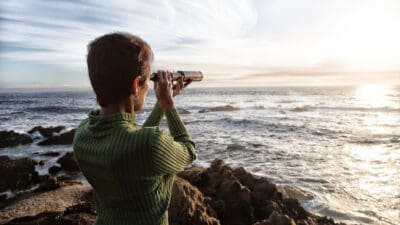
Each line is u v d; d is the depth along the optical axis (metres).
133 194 1.34
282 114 36.53
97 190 1.46
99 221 1.48
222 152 15.84
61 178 12.66
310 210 8.11
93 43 1.38
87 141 1.43
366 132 21.36
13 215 7.82
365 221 7.44
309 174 11.36
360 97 75.25
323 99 68.69
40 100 94.88
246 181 8.52
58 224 5.02
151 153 1.29
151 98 63.16
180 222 5.56
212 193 7.71
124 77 1.32
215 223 5.93
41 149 19.83
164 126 19.84
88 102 76.38
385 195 9.11
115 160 1.29
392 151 15.23
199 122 29.27
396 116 32.34
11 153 18.84
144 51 1.40
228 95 110.44
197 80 1.87
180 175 8.95
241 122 27.86
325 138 19.42
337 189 9.69
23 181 11.89
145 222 1.37
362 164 12.73
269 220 5.70
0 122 35.97
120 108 1.38
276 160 13.77
